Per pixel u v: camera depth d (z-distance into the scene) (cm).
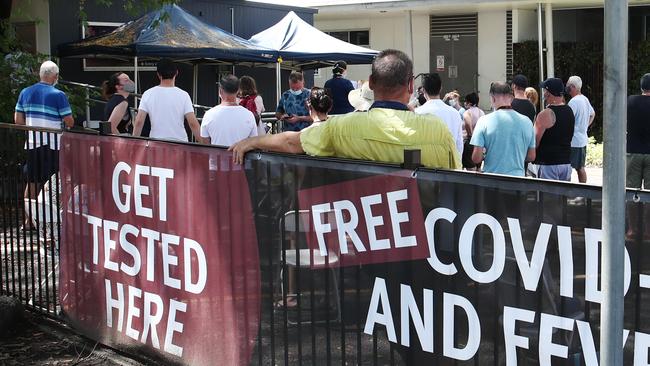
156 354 468
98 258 507
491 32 2002
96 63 1438
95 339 516
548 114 800
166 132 756
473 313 314
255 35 1609
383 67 366
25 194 568
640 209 265
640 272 266
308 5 1984
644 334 267
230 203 411
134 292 481
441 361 326
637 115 892
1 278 607
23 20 1390
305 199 372
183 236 441
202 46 1277
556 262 287
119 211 484
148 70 1515
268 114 1562
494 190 303
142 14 1441
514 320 301
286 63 1589
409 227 332
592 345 279
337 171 357
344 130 367
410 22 1942
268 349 401
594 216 276
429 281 328
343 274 360
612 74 221
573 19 2144
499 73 2000
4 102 1091
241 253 409
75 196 521
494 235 305
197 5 1594
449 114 726
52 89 833
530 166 846
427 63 2098
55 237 552
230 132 726
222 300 423
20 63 1111
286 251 385
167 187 447
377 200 342
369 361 354
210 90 1639
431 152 359
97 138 493
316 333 375
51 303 565
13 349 520
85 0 1406
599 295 276
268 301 398
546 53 1880
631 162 907
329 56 1430
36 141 550
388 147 358
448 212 318
